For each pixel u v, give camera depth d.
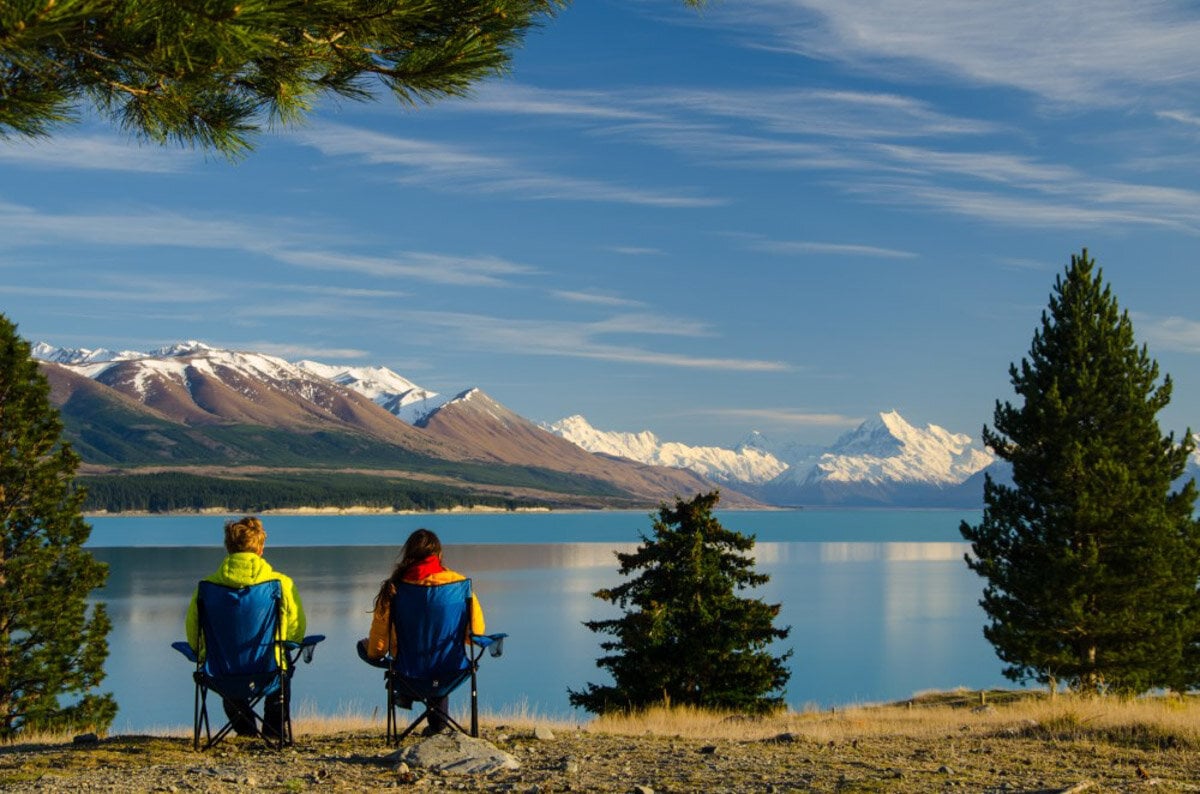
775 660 30.81
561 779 8.12
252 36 5.18
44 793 7.41
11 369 25.55
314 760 8.80
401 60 6.46
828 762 9.23
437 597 9.22
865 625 112.69
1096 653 29.02
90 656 25.84
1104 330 30.11
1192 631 29.19
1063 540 29.31
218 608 9.19
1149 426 29.89
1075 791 7.55
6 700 24.88
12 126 5.57
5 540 25.36
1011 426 30.25
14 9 4.60
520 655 90.31
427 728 9.51
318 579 152.38
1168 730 10.80
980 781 8.23
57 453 25.97
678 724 17.12
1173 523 28.92
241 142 6.98
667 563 30.89
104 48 5.49
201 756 9.11
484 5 6.24
